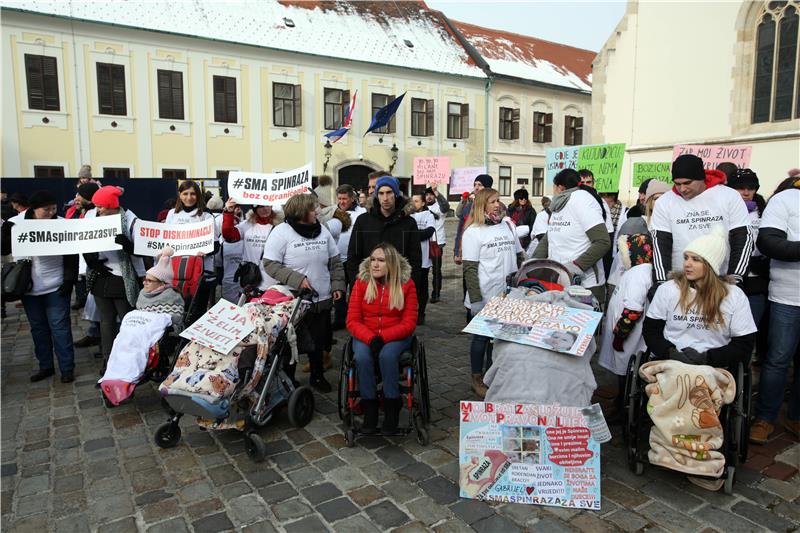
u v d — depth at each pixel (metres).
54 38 19.78
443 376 5.46
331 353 6.21
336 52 25.52
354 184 26.97
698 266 3.34
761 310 4.20
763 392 3.88
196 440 4.09
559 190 4.71
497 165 31.28
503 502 3.21
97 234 5.08
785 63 15.28
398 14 30.34
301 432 4.21
